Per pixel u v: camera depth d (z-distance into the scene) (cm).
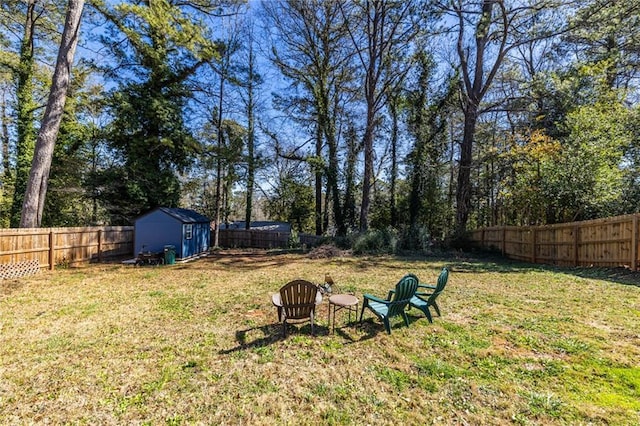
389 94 1677
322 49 1745
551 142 1138
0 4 1293
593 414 229
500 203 1756
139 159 1492
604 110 1102
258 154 1811
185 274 880
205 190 2478
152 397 269
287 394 270
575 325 403
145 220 1241
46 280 778
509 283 658
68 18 974
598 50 1351
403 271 849
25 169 1390
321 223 2072
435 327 411
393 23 1433
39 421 240
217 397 268
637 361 306
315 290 391
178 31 1274
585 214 965
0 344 384
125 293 647
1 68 1320
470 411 240
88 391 280
